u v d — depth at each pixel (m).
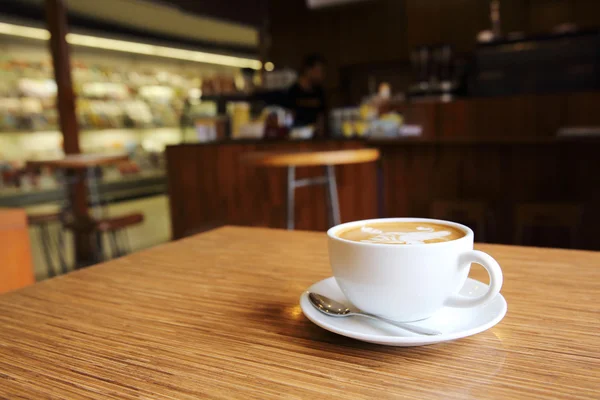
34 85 4.65
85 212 4.68
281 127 4.18
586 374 0.36
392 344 0.40
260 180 4.11
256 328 0.48
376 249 0.42
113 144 5.34
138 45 5.66
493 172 3.40
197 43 6.44
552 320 0.47
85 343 0.45
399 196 3.72
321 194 3.93
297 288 0.59
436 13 5.56
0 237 1.94
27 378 0.39
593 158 3.11
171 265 0.70
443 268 0.42
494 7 5.32
